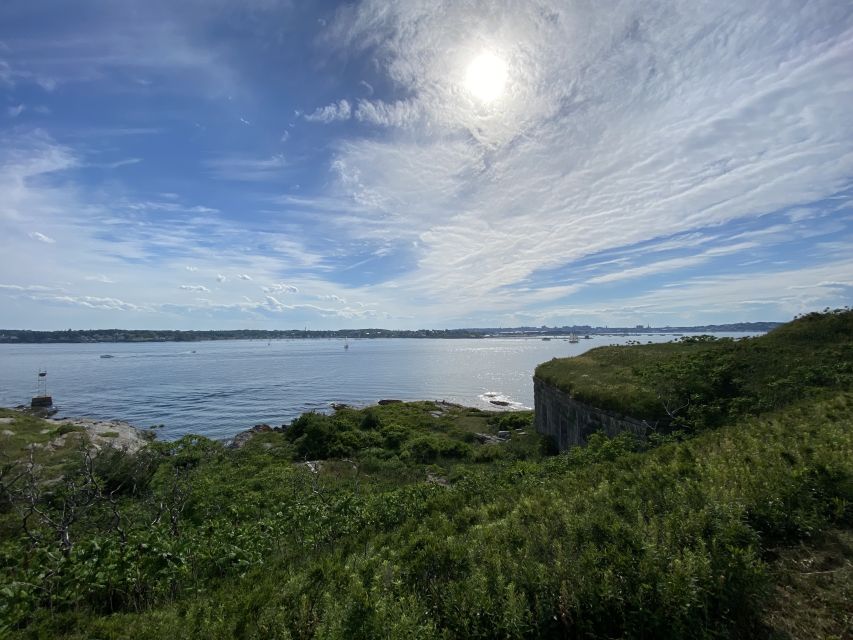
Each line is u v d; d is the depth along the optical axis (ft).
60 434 78.84
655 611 11.64
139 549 20.68
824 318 58.23
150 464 49.19
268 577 18.17
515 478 33.73
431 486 35.81
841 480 17.49
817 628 11.63
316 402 171.01
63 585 18.02
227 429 123.75
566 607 12.48
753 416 36.45
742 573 12.37
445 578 14.69
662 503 17.75
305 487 41.68
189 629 14.39
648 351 76.02
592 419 56.34
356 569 16.28
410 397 183.11
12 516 29.99
